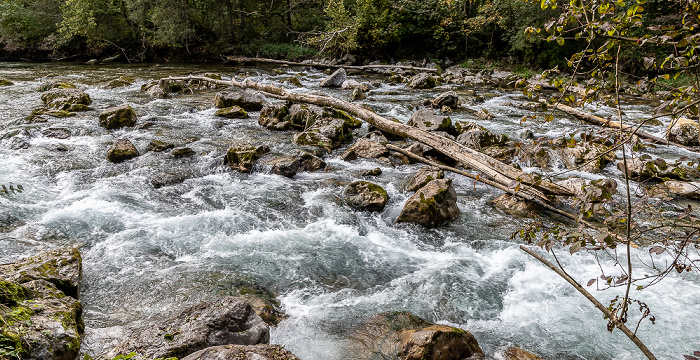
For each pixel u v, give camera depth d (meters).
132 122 10.38
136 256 4.92
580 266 4.84
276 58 28.25
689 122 9.54
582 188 2.34
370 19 25.44
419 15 26.17
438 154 8.47
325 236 5.60
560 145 2.38
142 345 3.12
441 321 3.99
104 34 27.41
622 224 2.53
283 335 3.72
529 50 22.59
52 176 7.16
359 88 15.50
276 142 9.35
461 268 4.88
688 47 1.93
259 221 5.91
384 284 4.57
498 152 8.59
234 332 3.33
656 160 2.15
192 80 16.97
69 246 5.06
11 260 4.63
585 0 2.20
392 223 6.04
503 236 5.66
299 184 7.24
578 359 3.50
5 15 26.50
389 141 9.68
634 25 2.10
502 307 4.20
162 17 26.11
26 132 9.07
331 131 9.46
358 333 3.75
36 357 2.71
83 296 4.19
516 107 13.80
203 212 6.07
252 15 30.41
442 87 18.30
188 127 10.52
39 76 18.61
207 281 4.48
